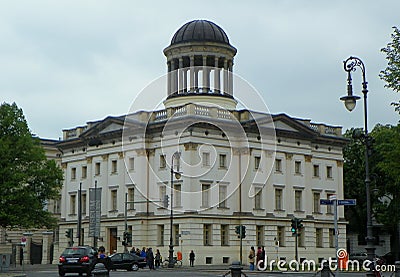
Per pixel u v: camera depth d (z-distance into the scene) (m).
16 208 59.38
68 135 87.00
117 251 76.62
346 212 93.06
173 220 71.44
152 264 58.50
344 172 90.75
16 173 60.00
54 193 63.69
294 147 80.44
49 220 62.84
